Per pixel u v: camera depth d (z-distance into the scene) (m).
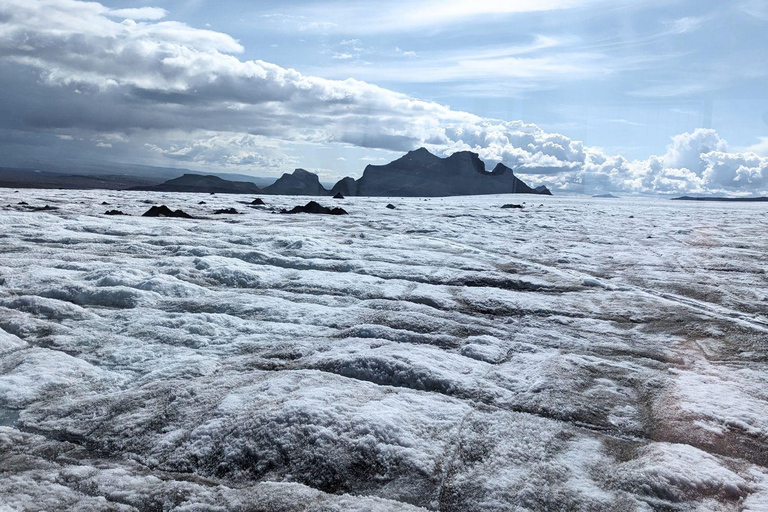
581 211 34.97
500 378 5.11
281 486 3.31
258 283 8.85
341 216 23.30
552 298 8.70
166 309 7.19
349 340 6.01
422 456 3.66
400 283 9.16
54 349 5.63
